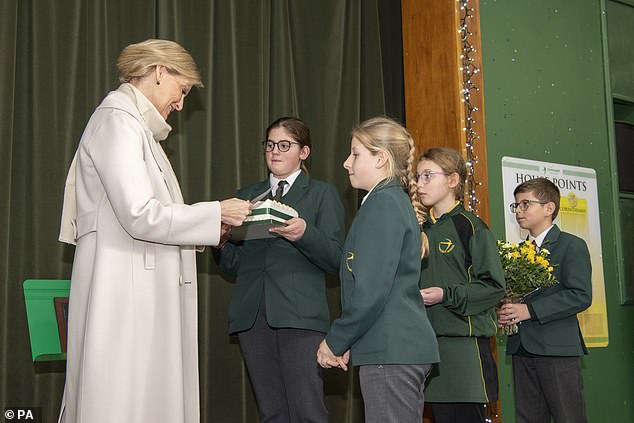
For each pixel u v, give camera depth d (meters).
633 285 5.04
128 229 2.07
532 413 3.41
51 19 3.15
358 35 4.11
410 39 4.34
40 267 3.04
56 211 3.09
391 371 2.15
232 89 3.63
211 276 3.52
